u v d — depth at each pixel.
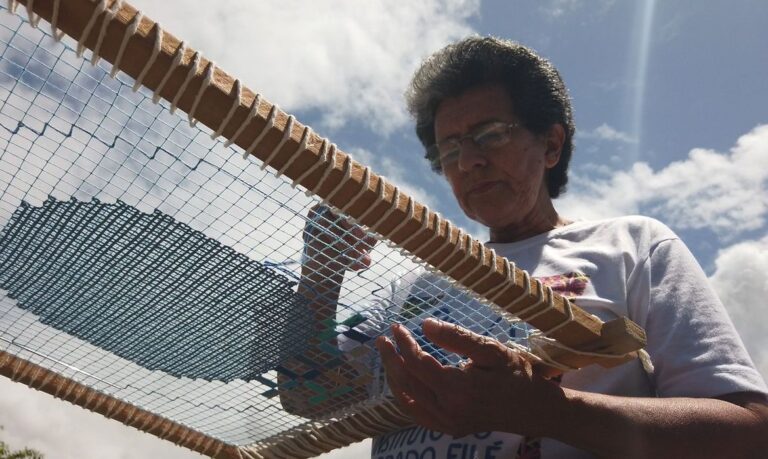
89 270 1.50
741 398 1.44
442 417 1.42
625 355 1.46
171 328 1.64
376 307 1.59
